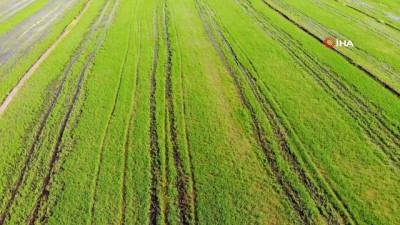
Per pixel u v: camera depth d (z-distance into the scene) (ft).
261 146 54.54
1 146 55.77
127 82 70.33
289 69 72.43
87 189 48.21
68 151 54.34
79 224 43.86
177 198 46.93
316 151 53.16
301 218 43.98
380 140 54.85
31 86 69.77
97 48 82.94
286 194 46.96
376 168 50.21
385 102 62.39
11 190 48.70
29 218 44.93
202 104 63.72
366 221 43.39
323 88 66.59
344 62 74.08
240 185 48.34
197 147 54.70
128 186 48.62
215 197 46.80
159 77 71.51
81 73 73.56
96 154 53.72
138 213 45.06
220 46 82.23
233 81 69.67
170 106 63.62
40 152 54.54
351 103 62.54
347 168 50.37
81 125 59.41
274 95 65.05
